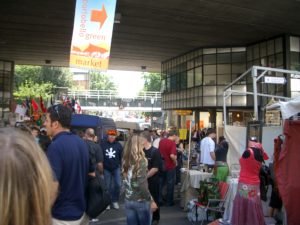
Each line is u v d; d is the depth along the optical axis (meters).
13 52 33.50
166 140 11.33
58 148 3.78
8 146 1.25
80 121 12.88
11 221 1.21
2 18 22.47
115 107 61.09
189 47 29.72
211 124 29.52
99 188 4.21
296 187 6.84
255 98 10.64
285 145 7.02
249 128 10.31
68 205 3.81
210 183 9.32
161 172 11.03
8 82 38.12
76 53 9.74
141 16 21.66
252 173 7.64
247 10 20.34
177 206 11.32
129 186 5.86
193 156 16.12
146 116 70.44
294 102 7.58
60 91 57.88
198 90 29.80
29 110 20.03
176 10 20.52
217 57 28.94
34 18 22.34
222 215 9.20
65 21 22.78
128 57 34.84
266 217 9.00
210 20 22.22
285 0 18.80
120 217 9.70
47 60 37.47
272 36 25.52
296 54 24.91
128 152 5.88
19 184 1.22
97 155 8.52
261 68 10.66
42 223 1.26
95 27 9.87
